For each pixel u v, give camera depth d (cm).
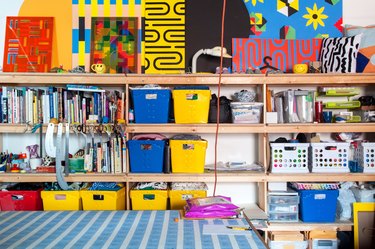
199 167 268
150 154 268
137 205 270
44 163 279
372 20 298
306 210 268
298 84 294
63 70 277
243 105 269
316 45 297
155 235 165
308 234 266
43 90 281
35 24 300
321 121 275
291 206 271
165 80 269
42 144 291
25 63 295
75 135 300
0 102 272
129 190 272
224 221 189
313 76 267
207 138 302
